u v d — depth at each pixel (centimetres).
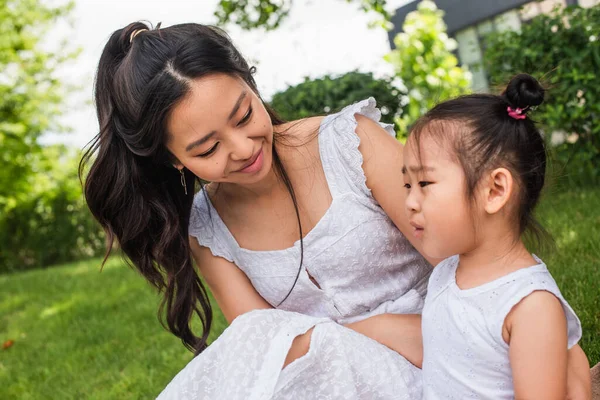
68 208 1181
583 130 541
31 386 434
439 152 163
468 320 163
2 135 1234
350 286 209
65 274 826
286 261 211
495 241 164
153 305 543
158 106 182
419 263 215
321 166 210
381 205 206
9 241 1184
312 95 539
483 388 163
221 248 223
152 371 396
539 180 166
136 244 224
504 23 785
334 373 176
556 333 153
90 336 501
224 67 181
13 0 1282
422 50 784
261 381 168
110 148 207
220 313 448
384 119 547
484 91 179
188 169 208
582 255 352
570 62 531
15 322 624
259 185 210
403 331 198
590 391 167
